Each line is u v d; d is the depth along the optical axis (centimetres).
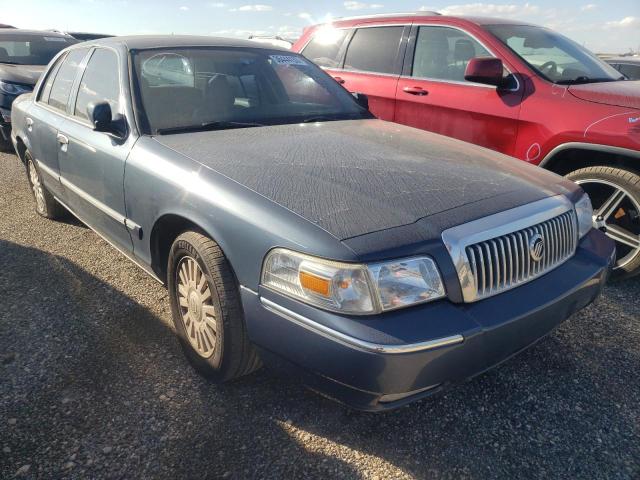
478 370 199
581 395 253
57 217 480
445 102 462
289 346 199
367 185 225
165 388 253
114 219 310
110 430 225
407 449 218
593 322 319
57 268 382
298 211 204
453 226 201
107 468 206
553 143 386
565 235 240
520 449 219
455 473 207
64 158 367
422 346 179
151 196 265
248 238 210
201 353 259
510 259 210
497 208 217
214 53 350
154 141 279
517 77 416
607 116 359
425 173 243
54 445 216
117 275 371
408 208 208
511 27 466
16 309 324
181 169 250
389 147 284
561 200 244
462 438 225
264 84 352
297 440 222
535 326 211
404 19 516
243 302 215
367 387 183
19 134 469
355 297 183
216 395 249
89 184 334
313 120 342
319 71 402
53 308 325
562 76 419
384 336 178
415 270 189
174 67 327
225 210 221
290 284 196
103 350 283
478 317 194
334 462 211
